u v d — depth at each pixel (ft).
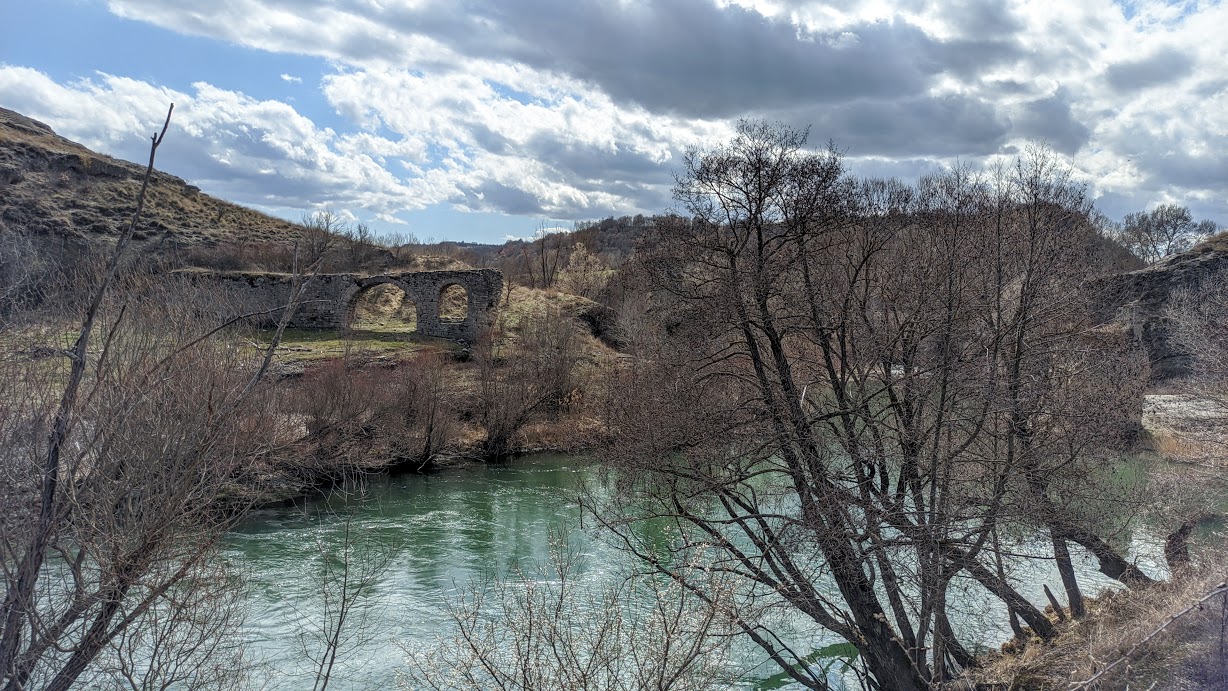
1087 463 49.70
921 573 38.83
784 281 45.03
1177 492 60.64
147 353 26.81
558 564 38.19
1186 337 86.22
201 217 203.00
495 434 110.11
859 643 40.06
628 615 37.58
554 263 244.22
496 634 37.63
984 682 39.68
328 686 40.93
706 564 41.14
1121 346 51.60
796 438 41.47
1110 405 46.29
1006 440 43.11
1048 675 38.19
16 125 206.90
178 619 24.62
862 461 41.55
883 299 45.96
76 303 27.96
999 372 41.14
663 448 45.91
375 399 97.04
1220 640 29.99
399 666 43.50
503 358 135.13
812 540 41.32
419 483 94.63
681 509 43.75
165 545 24.85
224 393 27.78
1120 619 42.68
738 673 41.47
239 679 30.91
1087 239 49.88
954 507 40.24
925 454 41.37
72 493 21.66
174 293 35.68
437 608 52.65
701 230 45.96
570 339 137.49
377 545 66.33
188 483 25.38
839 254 46.52
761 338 47.39
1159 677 31.14
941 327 40.73
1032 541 46.83
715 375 47.55
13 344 25.40
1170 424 79.00
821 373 45.88
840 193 44.70
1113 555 49.34
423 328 153.89
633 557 56.29
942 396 39.22
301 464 74.64
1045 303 41.75
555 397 122.93
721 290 44.88
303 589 55.06
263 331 143.23
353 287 153.07
